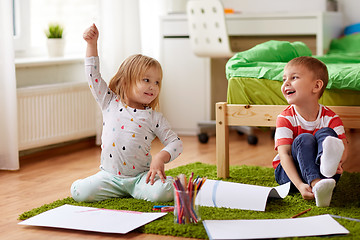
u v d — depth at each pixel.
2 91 2.80
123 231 1.72
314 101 2.13
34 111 3.11
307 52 3.10
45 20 3.69
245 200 1.98
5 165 2.83
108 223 1.81
